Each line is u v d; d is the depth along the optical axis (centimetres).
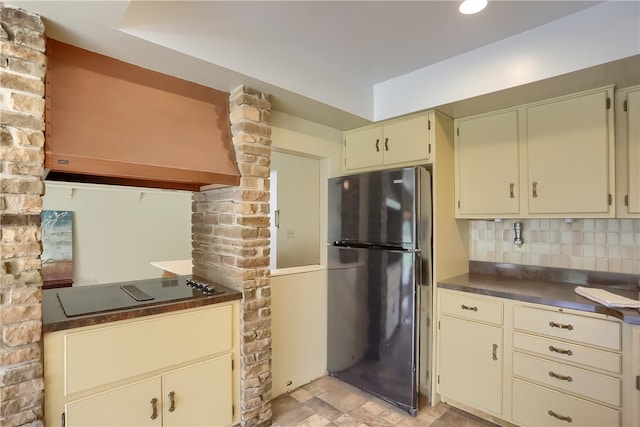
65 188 431
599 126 190
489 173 234
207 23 165
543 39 177
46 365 135
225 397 192
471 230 274
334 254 273
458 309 222
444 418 217
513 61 187
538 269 240
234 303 196
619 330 162
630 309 160
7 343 123
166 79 183
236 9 155
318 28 175
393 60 214
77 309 155
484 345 209
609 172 188
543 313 186
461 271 263
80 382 143
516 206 222
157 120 178
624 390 160
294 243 358
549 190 208
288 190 367
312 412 225
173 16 155
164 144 177
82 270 445
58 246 423
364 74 235
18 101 126
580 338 173
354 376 256
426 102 225
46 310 153
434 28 177
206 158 190
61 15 131
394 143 253
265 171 208
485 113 236
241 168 199
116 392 153
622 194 189
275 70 195
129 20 144
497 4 157
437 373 232
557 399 181
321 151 272
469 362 216
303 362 262
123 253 480
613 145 187
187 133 188
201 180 185
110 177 201
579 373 174
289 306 253
